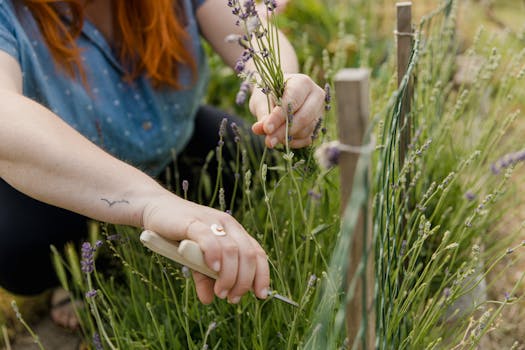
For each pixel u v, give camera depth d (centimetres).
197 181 196
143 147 170
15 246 161
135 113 167
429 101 187
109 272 167
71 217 169
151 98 169
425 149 146
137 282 154
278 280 134
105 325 155
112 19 159
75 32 150
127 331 137
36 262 167
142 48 160
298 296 139
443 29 191
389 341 130
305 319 129
